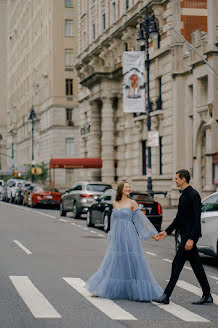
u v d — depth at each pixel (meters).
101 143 50.88
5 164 139.12
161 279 11.21
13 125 106.75
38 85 82.56
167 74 36.94
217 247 12.97
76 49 73.25
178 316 7.96
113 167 48.84
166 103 37.19
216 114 30.75
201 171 33.72
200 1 36.22
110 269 9.05
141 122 41.78
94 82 49.84
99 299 9.02
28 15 92.44
